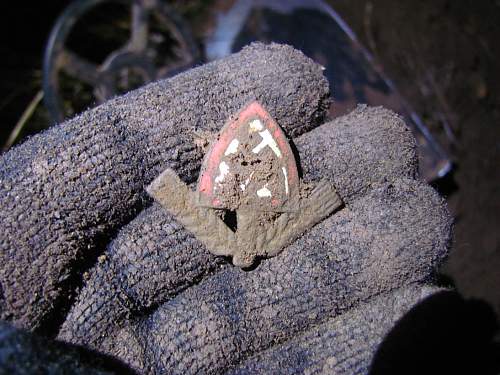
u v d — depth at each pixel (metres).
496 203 0.23
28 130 0.26
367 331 0.10
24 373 0.07
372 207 0.10
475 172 0.24
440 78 0.26
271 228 0.10
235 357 0.10
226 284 0.10
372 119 0.11
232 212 0.10
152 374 0.10
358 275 0.10
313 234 0.11
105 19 0.29
